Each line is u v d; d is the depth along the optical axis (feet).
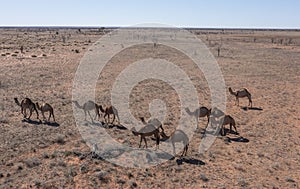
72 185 42.83
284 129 71.82
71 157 51.83
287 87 124.88
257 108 90.63
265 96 107.24
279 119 80.12
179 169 49.03
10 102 86.69
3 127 65.41
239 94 92.02
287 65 192.13
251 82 133.90
